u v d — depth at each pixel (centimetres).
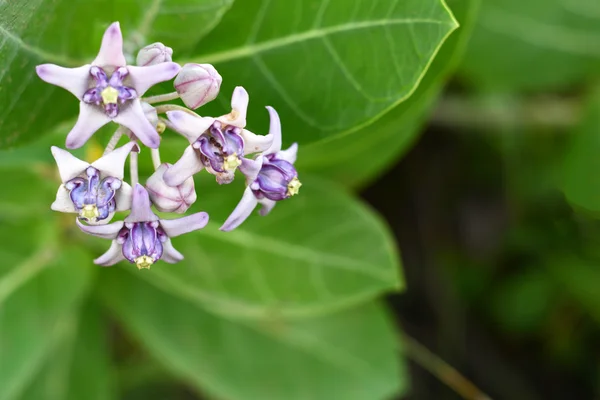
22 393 91
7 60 73
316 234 85
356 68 74
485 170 116
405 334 117
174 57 75
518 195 114
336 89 75
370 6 73
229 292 86
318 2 74
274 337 93
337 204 85
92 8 73
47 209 86
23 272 86
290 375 92
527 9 97
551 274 113
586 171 96
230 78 75
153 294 91
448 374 96
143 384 116
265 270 85
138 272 88
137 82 69
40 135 76
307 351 94
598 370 117
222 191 82
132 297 90
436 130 115
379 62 74
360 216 85
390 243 85
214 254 85
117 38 69
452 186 117
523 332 117
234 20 75
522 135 112
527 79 101
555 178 111
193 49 75
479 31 99
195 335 91
